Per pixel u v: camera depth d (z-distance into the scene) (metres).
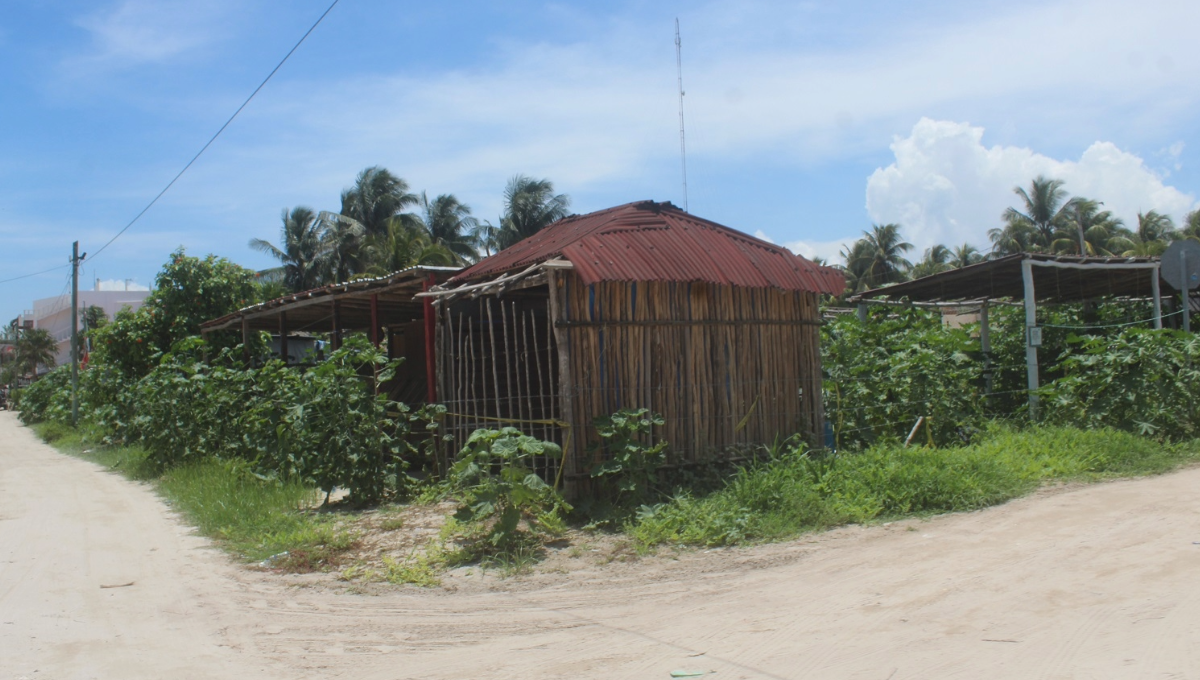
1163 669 3.79
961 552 6.10
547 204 44.12
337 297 13.08
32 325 72.38
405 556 6.94
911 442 10.88
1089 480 8.68
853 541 6.70
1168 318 16.83
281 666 4.53
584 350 8.12
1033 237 46.09
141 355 20.39
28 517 9.47
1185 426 10.58
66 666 4.58
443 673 4.33
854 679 3.88
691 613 5.12
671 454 8.44
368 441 9.15
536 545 7.00
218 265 21.30
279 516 8.38
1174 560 5.53
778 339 9.49
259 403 11.48
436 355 10.11
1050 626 4.43
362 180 42.72
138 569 6.84
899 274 53.94
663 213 9.83
